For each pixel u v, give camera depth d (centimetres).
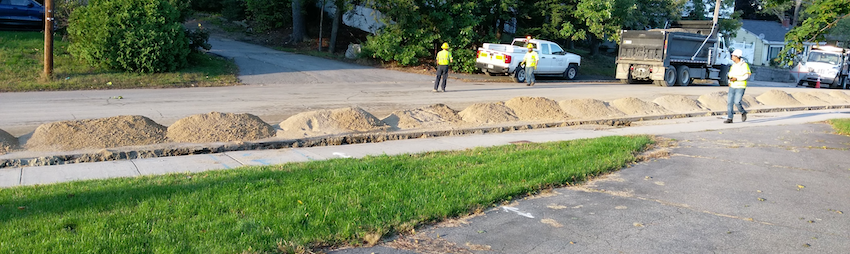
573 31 2778
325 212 492
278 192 557
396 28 2600
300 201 522
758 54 4944
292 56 2656
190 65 2095
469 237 468
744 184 675
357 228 462
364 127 1043
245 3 3600
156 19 1938
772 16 5991
